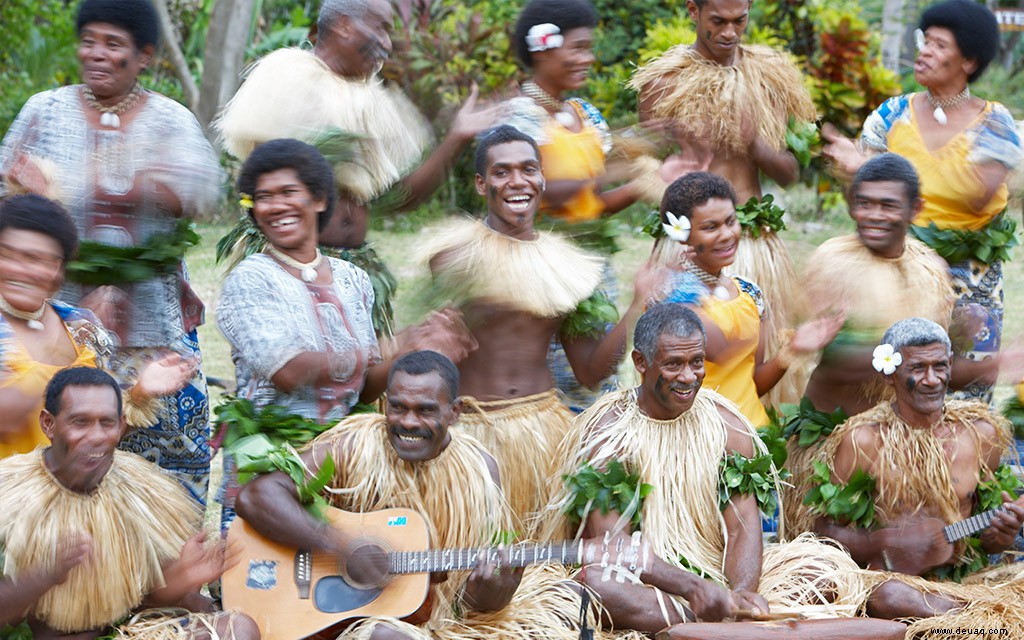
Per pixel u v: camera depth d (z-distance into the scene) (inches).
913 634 170.1
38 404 163.2
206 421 201.8
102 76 191.5
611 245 215.0
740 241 219.9
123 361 192.5
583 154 217.5
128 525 156.5
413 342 180.5
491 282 189.6
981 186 226.7
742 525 177.0
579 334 201.0
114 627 157.2
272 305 171.0
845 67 482.0
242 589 162.1
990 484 188.4
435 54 462.9
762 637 153.3
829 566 178.4
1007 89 386.0
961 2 227.5
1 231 161.8
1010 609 170.2
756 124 228.5
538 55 216.4
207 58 522.9
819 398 205.3
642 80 235.5
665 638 168.4
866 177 203.3
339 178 205.2
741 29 227.0
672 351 174.4
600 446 180.2
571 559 161.8
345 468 168.2
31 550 149.1
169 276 196.9
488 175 193.8
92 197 192.4
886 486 185.9
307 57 211.9
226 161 356.8
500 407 190.4
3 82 529.0
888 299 201.3
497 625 167.0
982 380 209.3
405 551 162.1
